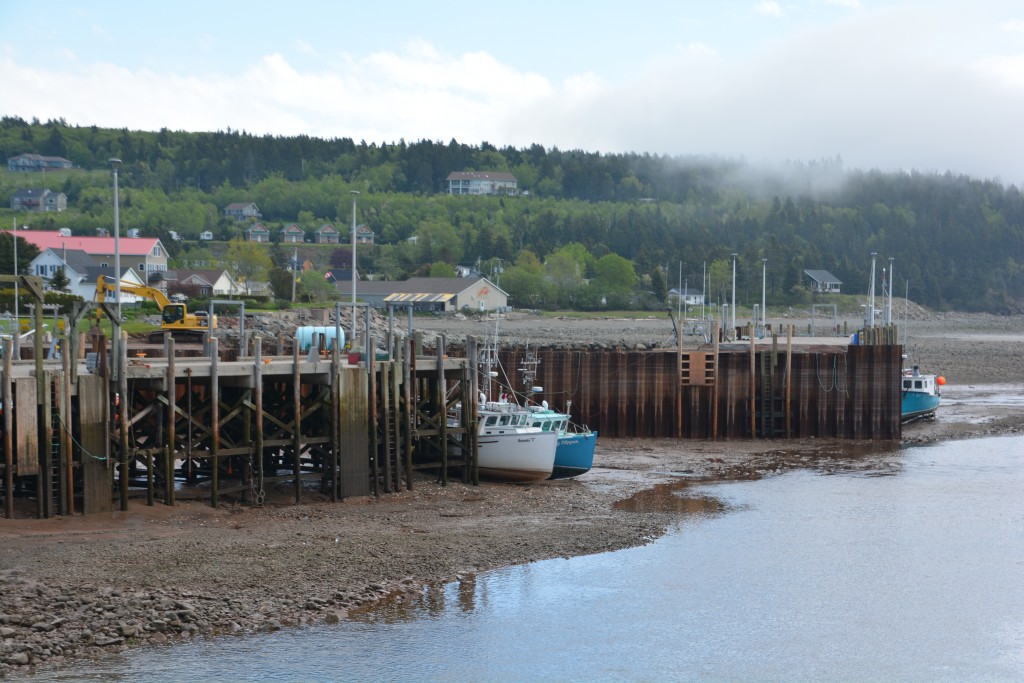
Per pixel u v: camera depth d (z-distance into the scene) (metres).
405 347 51.16
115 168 54.38
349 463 48.50
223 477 50.78
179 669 29.47
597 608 36.16
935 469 63.19
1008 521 49.16
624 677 30.81
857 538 45.88
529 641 32.97
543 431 55.81
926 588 39.19
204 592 34.50
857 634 34.56
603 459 65.81
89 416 41.69
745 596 37.84
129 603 32.84
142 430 47.12
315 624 33.16
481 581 38.25
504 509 49.03
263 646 31.27
